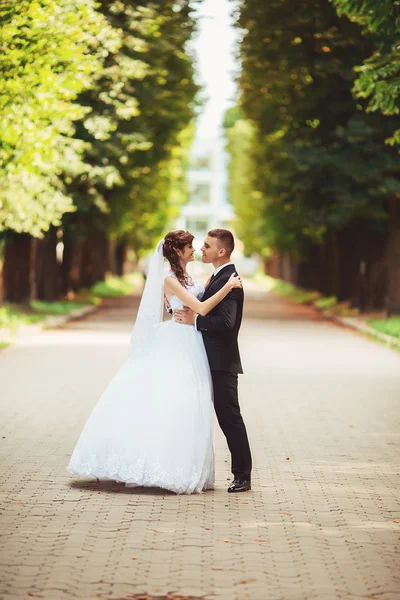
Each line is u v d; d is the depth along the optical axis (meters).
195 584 7.75
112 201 46.16
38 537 9.07
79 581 7.79
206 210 194.75
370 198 39.50
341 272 52.66
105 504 10.41
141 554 8.55
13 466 12.41
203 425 11.13
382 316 42.41
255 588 7.68
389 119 37.06
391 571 8.19
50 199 30.66
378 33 21.05
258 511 10.23
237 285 11.13
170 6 34.41
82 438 11.27
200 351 11.27
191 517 9.91
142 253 96.25
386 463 13.00
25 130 21.67
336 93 38.00
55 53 21.33
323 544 8.98
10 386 20.16
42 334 34.19
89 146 31.44
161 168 51.91
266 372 23.56
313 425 16.05
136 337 11.28
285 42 36.59
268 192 53.78
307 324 42.53
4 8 20.47
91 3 21.77
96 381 21.05
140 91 35.19
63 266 54.88
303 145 38.53
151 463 10.96
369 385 21.36
